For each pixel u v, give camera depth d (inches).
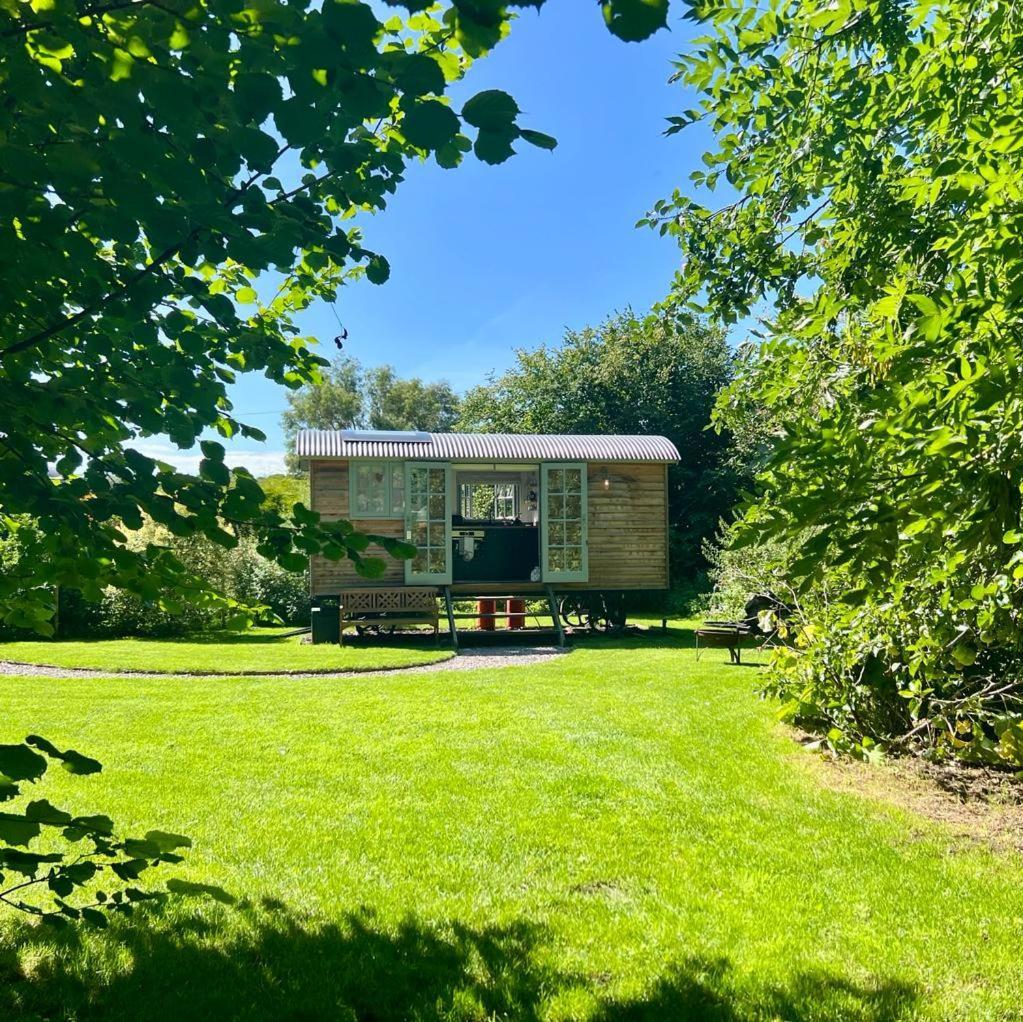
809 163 138.7
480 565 587.5
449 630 532.1
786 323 139.6
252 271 70.6
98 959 108.7
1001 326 67.6
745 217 155.9
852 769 199.8
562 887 132.3
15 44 50.2
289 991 102.3
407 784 185.8
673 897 128.6
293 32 45.2
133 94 49.4
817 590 200.1
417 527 509.4
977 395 60.1
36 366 84.8
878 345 81.4
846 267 131.5
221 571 599.2
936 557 87.3
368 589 490.3
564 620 619.5
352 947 112.8
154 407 82.4
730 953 111.3
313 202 78.5
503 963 108.9
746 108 136.1
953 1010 98.1
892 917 122.0
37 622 92.3
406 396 1980.8
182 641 510.6
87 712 262.4
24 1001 99.3
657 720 254.2
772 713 258.7
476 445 530.9
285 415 1910.7
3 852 62.3
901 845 151.2
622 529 552.4
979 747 176.6
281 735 232.5
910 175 125.2
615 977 105.8
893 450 69.0
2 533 91.1
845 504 65.1
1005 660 189.6
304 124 49.5
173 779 188.2
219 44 48.4
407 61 47.3
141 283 72.0
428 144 49.3
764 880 134.9
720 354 971.9
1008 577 106.5
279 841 150.9
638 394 967.0
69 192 56.9
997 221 76.2
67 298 71.4
